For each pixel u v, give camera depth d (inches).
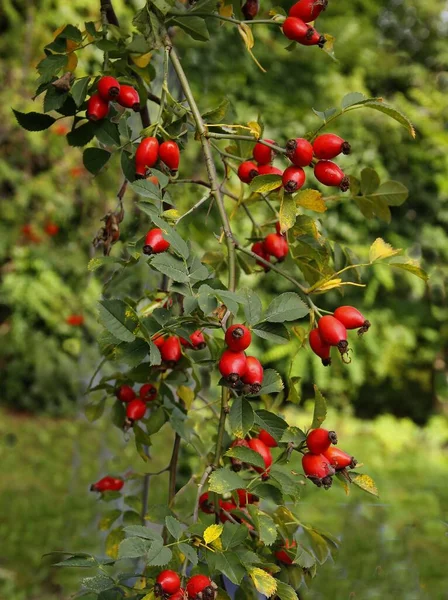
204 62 69.9
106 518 28.7
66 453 103.7
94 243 28.1
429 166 116.6
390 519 58.9
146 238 22.6
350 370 120.3
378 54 124.0
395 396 133.2
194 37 25.9
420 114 119.0
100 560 21.3
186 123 25.7
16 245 115.9
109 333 22.0
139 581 24.7
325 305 119.4
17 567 64.2
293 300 22.6
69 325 121.0
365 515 56.0
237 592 24.4
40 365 120.3
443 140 114.3
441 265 118.6
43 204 112.7
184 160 50.6
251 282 104.3
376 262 23.1
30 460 99.4
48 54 26.0
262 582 20.7
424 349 126.6
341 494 64.6
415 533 54.1
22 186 107.9
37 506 76.7
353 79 112.7
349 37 116.1
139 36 25.5
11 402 126.3
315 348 22.9
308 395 131.1
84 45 26.0
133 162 26.0
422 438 124.0
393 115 22.3
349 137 110.7
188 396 27.2
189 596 20.6
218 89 78.5
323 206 22.9
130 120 31.3
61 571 64.0
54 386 122.6
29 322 124.3
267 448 23.2
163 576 20.6
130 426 26.4
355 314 22.9
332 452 22.2
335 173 22.8
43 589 61.6
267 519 22.0
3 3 90.7
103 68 26.5
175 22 25.6
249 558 21.0
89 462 66.9
